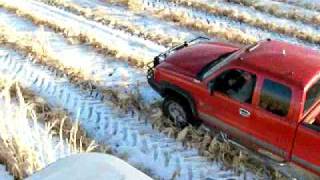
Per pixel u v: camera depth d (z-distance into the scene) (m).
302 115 8.57
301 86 8.51
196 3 17.31
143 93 11.81
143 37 14.81
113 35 14.80
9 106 9.38
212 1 17.94
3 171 8.12
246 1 17.95
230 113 9.52
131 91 11.78
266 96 8.90
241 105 9.25
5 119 9.03
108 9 16.61
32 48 13.46
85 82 12.11
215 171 9.50
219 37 15.06
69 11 16.33
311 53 9.48
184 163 9.65
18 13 15.73
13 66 12.76
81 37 14.43
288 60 9.15
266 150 9.27
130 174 6.10
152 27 15.49
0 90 11.39
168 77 10.35
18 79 12.11
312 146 8.44
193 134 10.20
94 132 10.42
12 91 11.27
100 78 12.38
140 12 16.48
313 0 18.61
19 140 8.32
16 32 14.48
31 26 15.06
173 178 9.18
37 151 8.65
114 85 12.08
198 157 9.82
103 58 13.42
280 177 9.27
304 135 8.49
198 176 9.34
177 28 15.56
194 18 16.36
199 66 10.16
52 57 13.09
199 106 10.01
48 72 12.55
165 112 10.78
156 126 10.61
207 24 15.75
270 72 8.89
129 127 10.63
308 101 8.63
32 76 12.33
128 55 13.47
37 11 16.16
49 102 11.26
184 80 10.09
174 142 10.21
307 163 8.66
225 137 9.91
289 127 8.66
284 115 8.70
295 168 8.97
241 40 14.86
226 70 9.49
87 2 17.23
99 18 15.76
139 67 13.02
